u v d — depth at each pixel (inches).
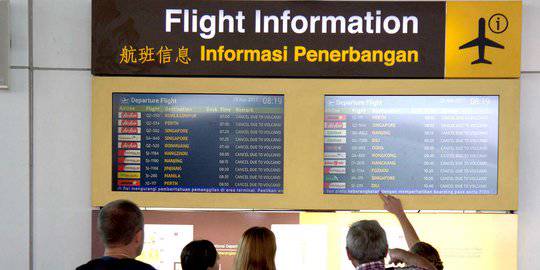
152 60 135.2
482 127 135.1
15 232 137.3
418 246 103.0
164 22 135.1
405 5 134.9
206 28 135.3
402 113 135.3
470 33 134.6
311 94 135.3
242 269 91.7
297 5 135.1
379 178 135.3
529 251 137.9
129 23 134.9
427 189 135.3
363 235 83.0
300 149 135.3
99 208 137.9
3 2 133.4
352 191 135.4
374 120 135.3
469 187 135.2
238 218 136.1
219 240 136.1
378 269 82.2
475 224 135.6
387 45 135.1
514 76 134.4
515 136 135.0
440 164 135.2
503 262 135.7
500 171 135.0
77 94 138.2
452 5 134.5
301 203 135.3
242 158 135.6
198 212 136.0
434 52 134.9
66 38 137.9
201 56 135.3
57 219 137.9
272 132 135.6
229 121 135.6
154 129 135.6
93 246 135.6
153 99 135.6
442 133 135.2
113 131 135.4
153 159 135.6
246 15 135.1
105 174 135.2
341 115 135.5
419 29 134.9
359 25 134.8
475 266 135.5
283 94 135.5
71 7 138.0
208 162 135.6
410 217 135.7
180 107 135.6
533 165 138.2
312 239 135.7
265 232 93.7
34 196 137.7
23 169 137.3
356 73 135.1
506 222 135.5
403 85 135.1
